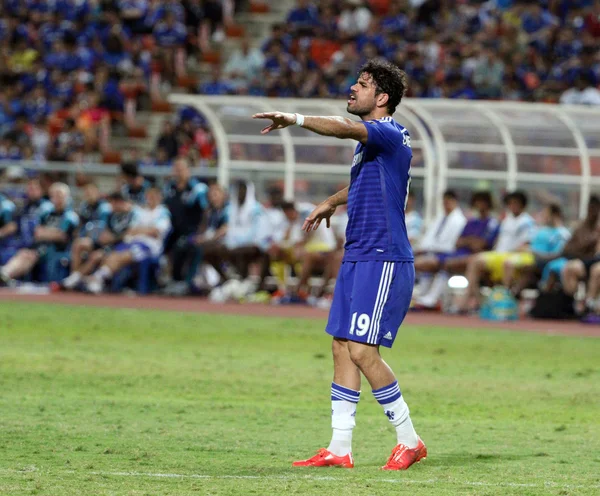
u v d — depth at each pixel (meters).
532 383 33.59
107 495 17.11
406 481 18.86
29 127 86.06
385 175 20.03
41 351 37.53
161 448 21.77
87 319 49.03
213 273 66.06
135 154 81.31
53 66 93.38
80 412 25.94
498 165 63.97
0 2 101.69
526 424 26.16
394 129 20.08
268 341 43.22
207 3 96.94
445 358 39.50
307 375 33.91
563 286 56.25
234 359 37.34
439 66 87.69
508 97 85.06
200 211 63.94
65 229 66.25
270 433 23.94
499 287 56.81
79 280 64.44
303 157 66.12
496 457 21.73
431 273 60.12
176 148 78.06
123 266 64.31
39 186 67.56
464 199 64.31
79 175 71.44
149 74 92.12
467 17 93.44
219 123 66.44
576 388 32.69
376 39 89.69
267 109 65.88
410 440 20.47
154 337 43.22
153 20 95.31
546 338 47.19
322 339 44.44
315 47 91.94
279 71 88.56
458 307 59.69
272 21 99.69
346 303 20.38
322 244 61.88
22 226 67.31
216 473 19.31
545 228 58.09
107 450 21.33
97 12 97.62
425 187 64.81
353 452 22.25
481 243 58.53
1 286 66.00
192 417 25.78
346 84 86.94
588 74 84.62
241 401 28.61
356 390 20.48
